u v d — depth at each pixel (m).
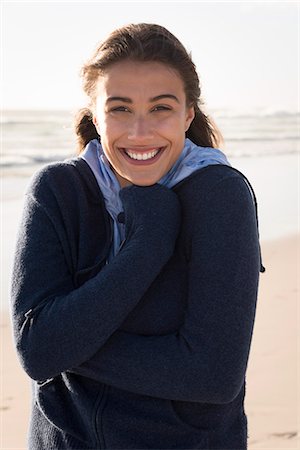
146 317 2.21
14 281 2.24
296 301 7.36
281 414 4.91
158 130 2.21
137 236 2.19
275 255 9.31
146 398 2.21
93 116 2.41
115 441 2.21
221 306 2.13
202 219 2.20
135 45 2.20
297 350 6.00
